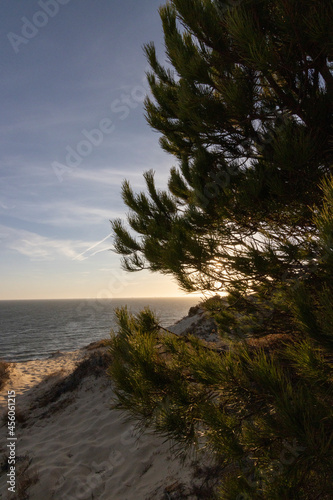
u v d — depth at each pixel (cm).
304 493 159
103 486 454
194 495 347
